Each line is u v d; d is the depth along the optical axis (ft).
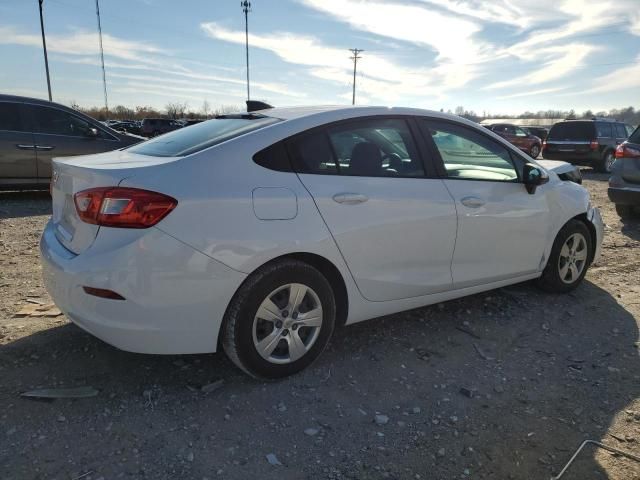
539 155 80.23
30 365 10.33
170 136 11.40
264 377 9.89
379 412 9.30
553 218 14.08
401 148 11.41
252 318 9.36
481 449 8.41
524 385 10.36
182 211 8.57
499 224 12.70
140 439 8.33
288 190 9.56
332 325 10.46
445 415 9.27
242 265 9.02
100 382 9.86
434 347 11.83
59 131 29.53
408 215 10.98
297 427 8.79
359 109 11.13
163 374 10.23
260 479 7.59
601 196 36.01
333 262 10.11
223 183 9.03
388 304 11.28
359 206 10.30
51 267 9.25
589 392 10.16
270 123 10.27
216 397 9.53
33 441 8.17
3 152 27.76
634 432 8.95
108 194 8.53
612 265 18.42
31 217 24.57
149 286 8.46
